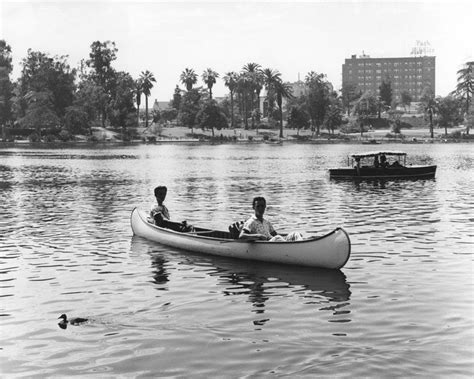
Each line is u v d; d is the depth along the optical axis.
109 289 14.15
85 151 109.25
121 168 63.03
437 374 8.99
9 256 17.94
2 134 165.12
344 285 14.20
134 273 15.70
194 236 18.14
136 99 190.38
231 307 12.59
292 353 9.91
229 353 9.99
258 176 51.44
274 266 16.23
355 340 10.46
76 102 168.12
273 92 180.38
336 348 10.10
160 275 15.46
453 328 10.97
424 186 41.22
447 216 25.72
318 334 10.81
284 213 27.12
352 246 18.86
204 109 172.50
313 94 184.75
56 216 26.58
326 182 45.12
